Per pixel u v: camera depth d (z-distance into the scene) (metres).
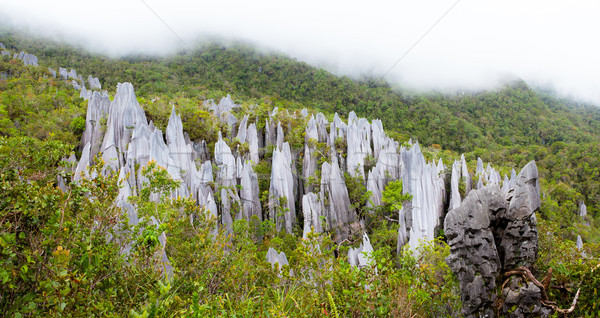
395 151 59.53
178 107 61.03
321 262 9.30
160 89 91.81
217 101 88.81
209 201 37.81
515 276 8.11
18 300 4.88
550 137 114.75
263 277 10.60
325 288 8.24
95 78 92.69
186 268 8.88
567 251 11.18
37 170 7.15
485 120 120.00
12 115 50.41
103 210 7.02
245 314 7.04
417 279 8.97
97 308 5.52
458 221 8.67
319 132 66.12
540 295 7.56
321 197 50.31
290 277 9.25
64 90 71.44
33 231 5.74
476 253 8.31
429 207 50.66
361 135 63.06
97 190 7.14
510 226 8.30
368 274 8.17
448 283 9.20
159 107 58.09
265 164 59.94
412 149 53.34
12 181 5.85
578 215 65.31
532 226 8.18
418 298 8.22
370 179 54.94
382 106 109.75
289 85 113.06
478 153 96.56
